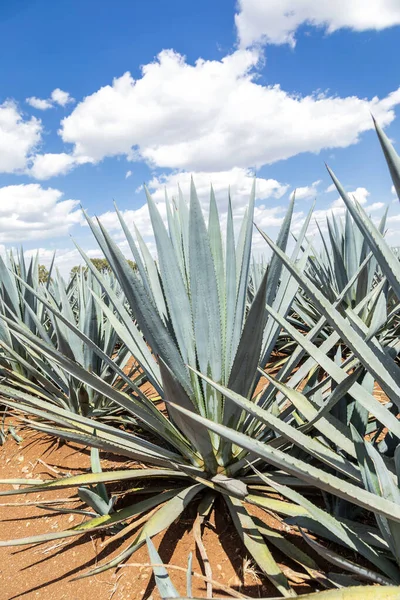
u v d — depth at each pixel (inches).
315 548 54.3
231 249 90.0
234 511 74.7
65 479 80.2
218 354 84.0
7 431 144.8
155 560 58.1
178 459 86.7
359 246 203.2
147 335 79.8
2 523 97.0
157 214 86.4
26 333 80.4
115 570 73.8
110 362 89.7
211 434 85.0
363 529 61.6
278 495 83.0
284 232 80.5
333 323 51.4
